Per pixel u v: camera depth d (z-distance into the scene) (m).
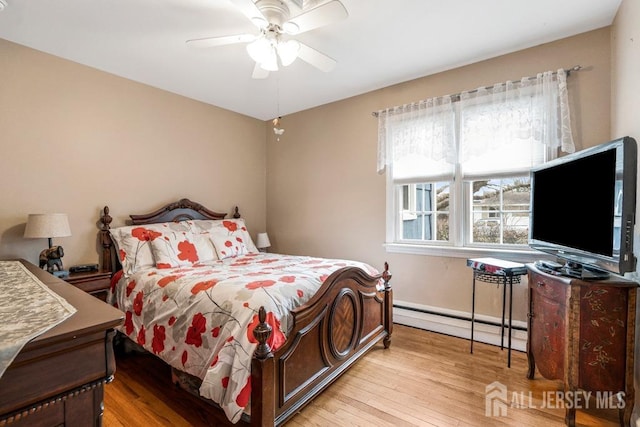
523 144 2.61
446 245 3.04
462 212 2.93
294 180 4.21
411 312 3.19
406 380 2.17
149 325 2.14
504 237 2.80
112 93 2.97
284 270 2.39
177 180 3.50
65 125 2.68
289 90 3.43
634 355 1.65
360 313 2.36
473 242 2.94
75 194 2.74
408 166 3.23
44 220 2.30
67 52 2.58
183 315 1.93
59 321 0.92
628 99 1.88
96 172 2.87
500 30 2.31
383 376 2.22
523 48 2.57
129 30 2.28
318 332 1.92
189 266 2.75
